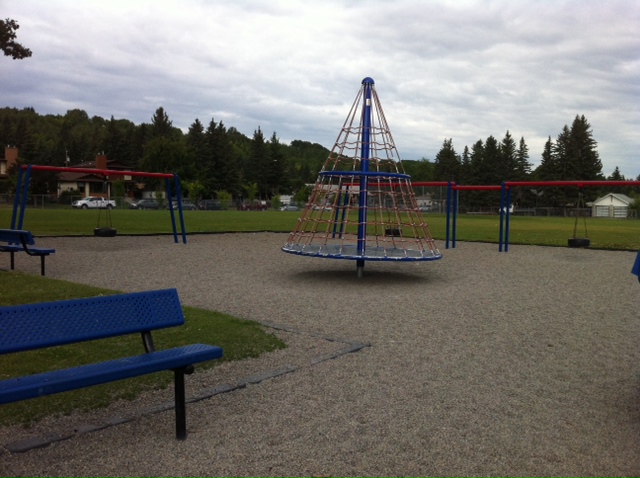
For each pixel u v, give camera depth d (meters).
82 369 4.04
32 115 181.62
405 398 5.23
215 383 5.53
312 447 4.18
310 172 130.75
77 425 4.48
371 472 3.83
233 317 8.21
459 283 12.30
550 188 83.25
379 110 13.58
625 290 11.57
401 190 13.45
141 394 5.17
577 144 83.06
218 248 18.53
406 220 43.75
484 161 85.38
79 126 171.25
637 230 36.31
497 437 4.43
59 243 19.22
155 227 28.92
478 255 18.17
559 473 3.87
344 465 3.92
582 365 6.39
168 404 4.94
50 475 3.69
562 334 7.80
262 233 25.33
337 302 9.82
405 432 4.48
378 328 7.96
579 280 12.91
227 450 4.10
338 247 14.05
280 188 98.94
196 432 4.40
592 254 18.88
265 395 5.23
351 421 4.67
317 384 5.55
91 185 83.81
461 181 92.44
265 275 12.93
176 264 14.38
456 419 4.76
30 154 88.12
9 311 3.94
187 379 5.63
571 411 5.00
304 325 8.08
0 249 12.02
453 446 4.25
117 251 17.02
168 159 85.94
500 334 7.74
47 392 3.67
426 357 6.56
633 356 6.77
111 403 4.95
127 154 102.94
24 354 6.16
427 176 123.19
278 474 3.77
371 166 14.97
